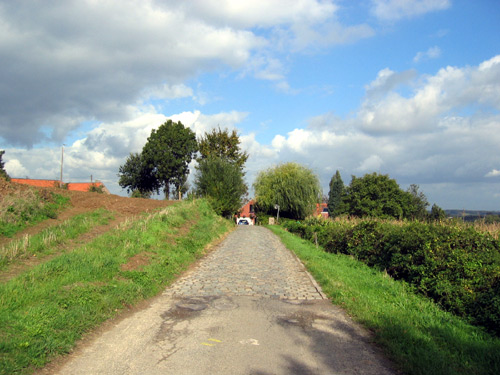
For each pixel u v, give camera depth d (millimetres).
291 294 8695
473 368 4539
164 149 49781
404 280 9742
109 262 9211
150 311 7020
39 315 5492
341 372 4457
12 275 8164
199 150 51688
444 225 10211
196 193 32125
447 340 5500
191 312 6996
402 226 11953
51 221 14734
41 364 4391
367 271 11617
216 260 13664
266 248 18219
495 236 9430
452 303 6934
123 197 24703
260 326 6215
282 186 50219
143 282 8586
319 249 18344
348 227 16703
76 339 5293
